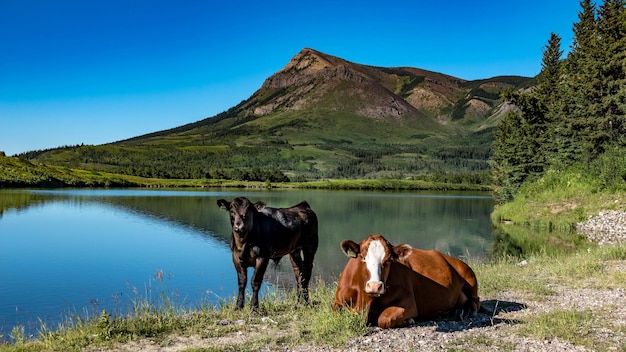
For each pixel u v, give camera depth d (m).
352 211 67.31
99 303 18.06
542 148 61.47
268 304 11.52
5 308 17.56
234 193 115.50
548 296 11.77
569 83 62.66
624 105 52.84
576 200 44.91
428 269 9.32
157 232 41.78
